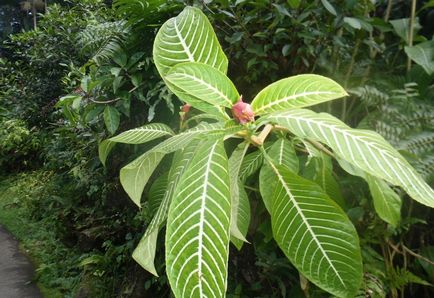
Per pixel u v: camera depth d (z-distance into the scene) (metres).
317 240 0.60
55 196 3.16
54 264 2.74
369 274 0.82
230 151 1.20
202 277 0.43
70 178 3.31
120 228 2.16
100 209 2.50
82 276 2.40
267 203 0.65
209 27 0.55
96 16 3.94
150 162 0.68
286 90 0.52
